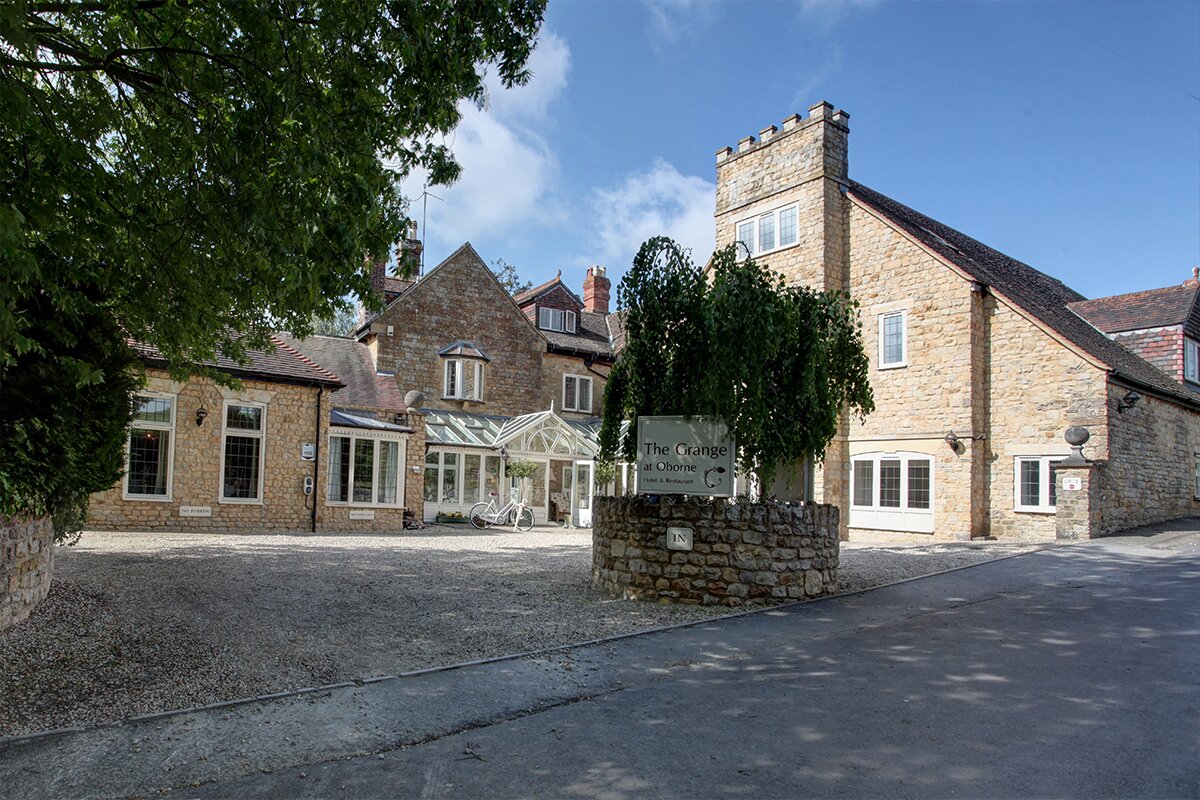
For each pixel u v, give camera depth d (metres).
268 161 6.29
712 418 9.83
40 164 6.27
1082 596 9.57
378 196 7.48
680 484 9.92
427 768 4.55
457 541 17.47
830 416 10.43
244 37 6.25
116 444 8.99
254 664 6.41
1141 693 5.76
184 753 4.71
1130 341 22.53
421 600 9.34
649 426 10.20
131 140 7.21
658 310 10.22
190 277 7.48
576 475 25.66
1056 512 16.66
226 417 17.84
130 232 6.84
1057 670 6.39
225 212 6.66
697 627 8.28
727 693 5.96
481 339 27.47
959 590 10.21
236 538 15.71
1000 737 4.93
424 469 22.97
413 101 7.29
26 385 7.05
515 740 5.00
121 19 6.48
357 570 11.34
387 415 21.84
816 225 21.28
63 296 6.77
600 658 7.01
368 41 6.76
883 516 20.41
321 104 6.43
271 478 18.47
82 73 6.42
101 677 5.93
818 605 9.41
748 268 9.84
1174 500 19.70
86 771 4.44
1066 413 17.67
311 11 6.25
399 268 8.58
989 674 6.31
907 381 20.19
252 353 18.84
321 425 19.27
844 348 11.36
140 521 16.62
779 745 4.87
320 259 6.74
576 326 30.84
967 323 19.05
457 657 6.93
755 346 9.48
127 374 8.97
